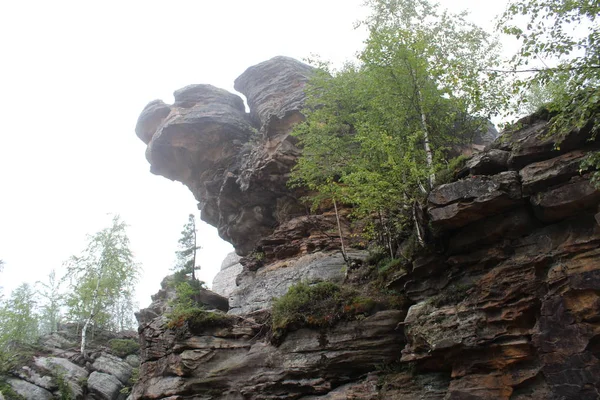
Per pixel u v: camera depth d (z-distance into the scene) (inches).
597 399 440.1
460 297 578.6
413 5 933.8
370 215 873.5
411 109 772.6
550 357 477.4
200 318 832.9
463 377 539.8
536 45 465.4
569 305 478.9
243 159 1363.2
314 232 1137.4
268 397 705.0
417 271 652.1
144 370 870.4
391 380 616.1
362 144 756.0
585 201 495.5
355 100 954.7
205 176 1473.9
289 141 1203.2
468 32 893.8
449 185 583.5
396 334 663.8
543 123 556.7
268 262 1187.3
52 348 1491.1
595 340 456.8
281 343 745.0
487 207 554.9
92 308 1585.9
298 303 755.4
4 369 1279.5
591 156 434.0
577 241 495.5
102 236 1788.9
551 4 455.5
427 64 753.0
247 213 1333.7
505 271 538.0
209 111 1471.5
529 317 513.7
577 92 453.7
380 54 764.6
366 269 824.9
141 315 1545.3
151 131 1617.9
